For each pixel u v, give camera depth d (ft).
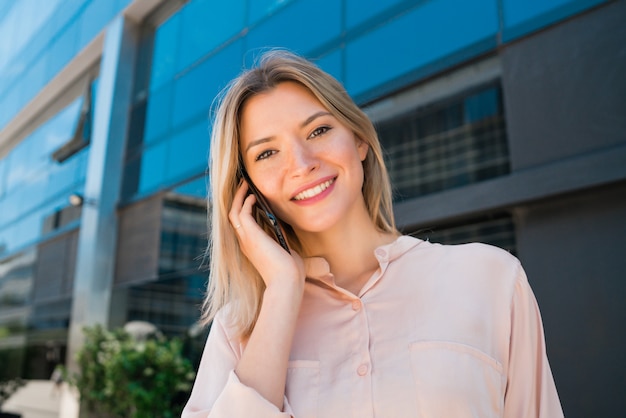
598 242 9.68
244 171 4.15
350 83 14.94
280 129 3.77
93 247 23.18
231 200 4.22
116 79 25.03
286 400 3.34
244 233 4.01
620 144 9.41
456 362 3.20
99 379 19.62
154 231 21.65
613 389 8.95
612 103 9.67
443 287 3.54
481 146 11.93
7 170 37.01
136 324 21.99
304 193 3.79
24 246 31.22
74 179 27.45
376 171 4.39
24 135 35.40
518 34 11.27
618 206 9.53
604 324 9.30
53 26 32.32
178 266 20.20
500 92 11.76
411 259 3.80
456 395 3.10
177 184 20.99
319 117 3.79
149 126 23.70
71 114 29.58
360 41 14.92
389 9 14.29
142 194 22.63
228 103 4.04
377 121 14.23
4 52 40.16
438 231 12.63
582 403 9.29
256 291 4.04
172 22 23.90
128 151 24.54
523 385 3.47
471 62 12.28
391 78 13.88
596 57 10.03
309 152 3.75
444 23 12.89
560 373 9.67
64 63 29.60
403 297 3.60
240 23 19.62
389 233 4.35
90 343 20.92
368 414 3.20
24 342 27.94
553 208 10.45
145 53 25.27
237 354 3.81
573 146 10.10
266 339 3.43
